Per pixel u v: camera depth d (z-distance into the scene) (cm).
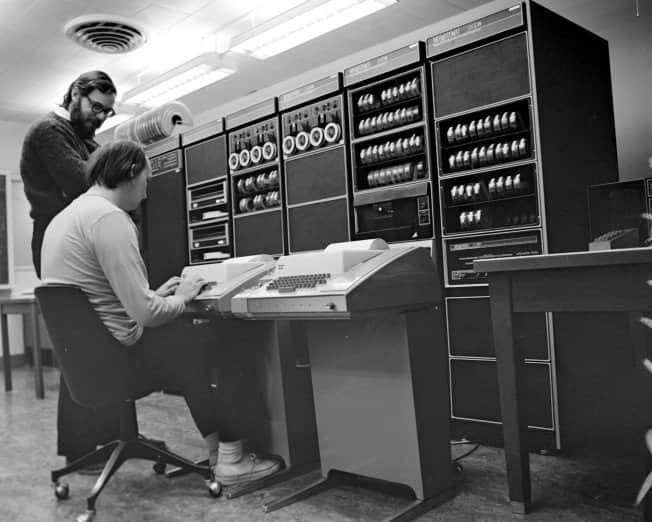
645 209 284
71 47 497
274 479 235
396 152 331
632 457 253
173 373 223
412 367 198
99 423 262
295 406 243
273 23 431
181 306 214
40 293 198
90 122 261
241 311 206
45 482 252
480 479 233
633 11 360
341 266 192
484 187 300
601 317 282
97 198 211
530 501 197
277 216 402
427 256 208
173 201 483
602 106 325
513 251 283
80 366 199
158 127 372
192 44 501
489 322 290
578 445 269
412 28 473
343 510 206
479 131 294
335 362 218
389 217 343
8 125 688
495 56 284
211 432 235
